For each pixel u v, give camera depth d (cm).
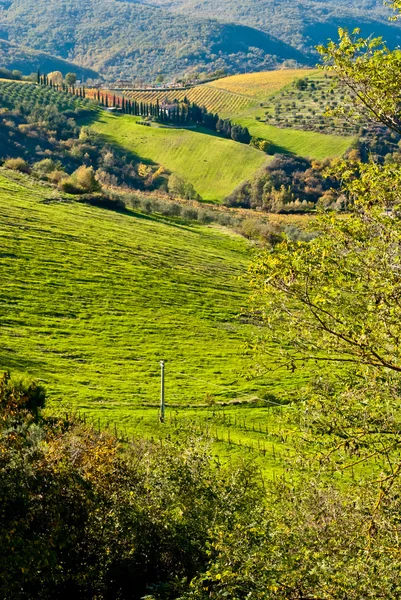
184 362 7212
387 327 1565
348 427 1672
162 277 10494
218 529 1927
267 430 5222
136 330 8106
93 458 2598
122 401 5656
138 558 2406
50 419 4116
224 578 1570
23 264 9569
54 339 7262
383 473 1680
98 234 12031
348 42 1755
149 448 3012
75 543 2267
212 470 2641
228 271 11612
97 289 9350
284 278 1647
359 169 1781
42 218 12125
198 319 8994
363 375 1666
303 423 1742
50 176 15738
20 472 2200
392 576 1465
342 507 1816
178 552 2428
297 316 1694
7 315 7669
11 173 15038
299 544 1683
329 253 1698
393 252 1633
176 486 2505
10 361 6128
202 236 13925
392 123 1795
